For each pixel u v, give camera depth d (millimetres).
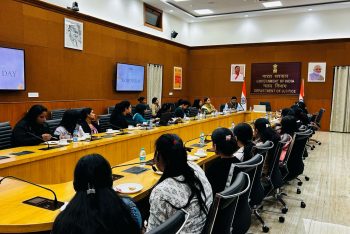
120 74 8633
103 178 1111
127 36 9047
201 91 12570
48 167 3109
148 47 10031
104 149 3848
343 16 10211
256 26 11547
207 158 3191
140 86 9609
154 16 10531
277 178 3232
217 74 12242
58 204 1864
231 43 11992
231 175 2074
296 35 10938
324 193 4312
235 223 1917
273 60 11258
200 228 1622
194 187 1625
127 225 1067
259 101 11578
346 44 10133
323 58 10492
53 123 4859
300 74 10867
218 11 11008
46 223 1606
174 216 1088
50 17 6590
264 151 2732
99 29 7984
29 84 6195
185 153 1685
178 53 11859
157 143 1695
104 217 1023
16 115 5934
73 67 7234
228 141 2326
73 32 7156
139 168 2752
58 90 6863
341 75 10289
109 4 8414
